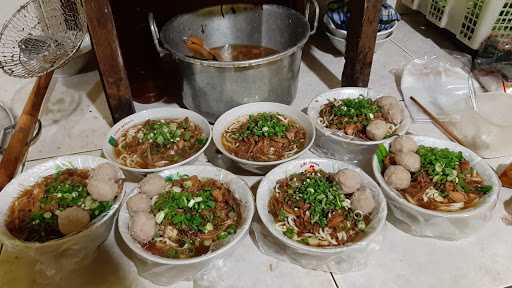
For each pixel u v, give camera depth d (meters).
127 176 1.08
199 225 0.87
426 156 0.98
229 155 1.01
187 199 0.90
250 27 1.41
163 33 1.19
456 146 1.01
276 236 0.83
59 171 0.98
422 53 1.64
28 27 1.37
